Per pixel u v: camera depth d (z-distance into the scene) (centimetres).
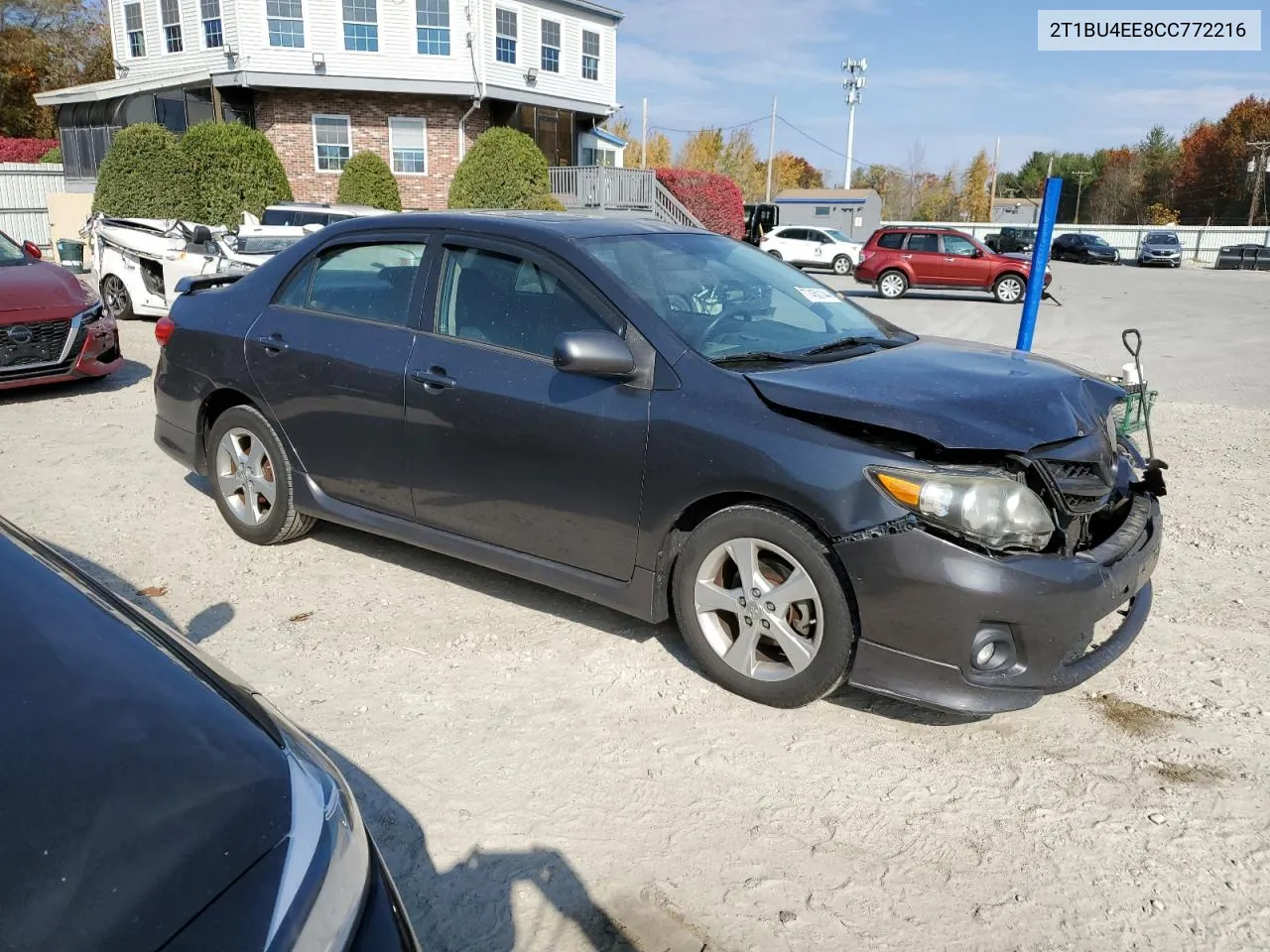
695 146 6731
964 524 292
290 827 154
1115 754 319
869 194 5534
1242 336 1566
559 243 378
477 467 387
